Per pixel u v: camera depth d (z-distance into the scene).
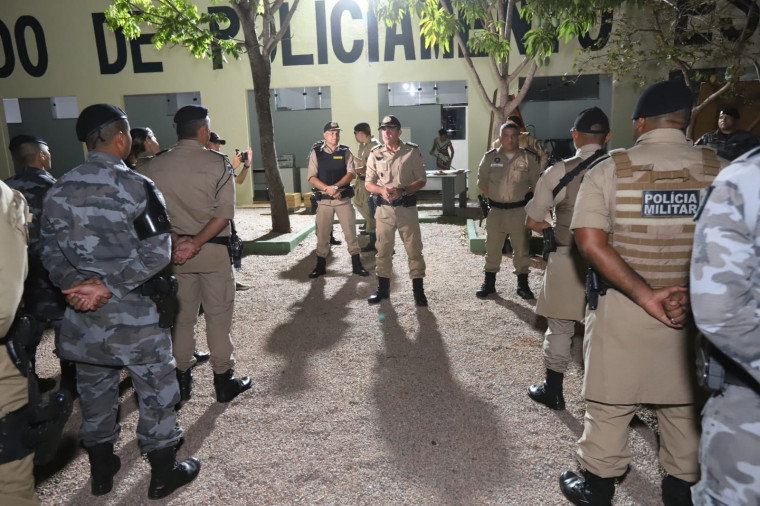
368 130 7.44
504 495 2.41
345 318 4.90
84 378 2.33
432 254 7.27
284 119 13.86
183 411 3.25
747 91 8.84
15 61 12.80
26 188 3.20
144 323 2.27
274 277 6.45
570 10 6.55
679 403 1.99
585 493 2.24
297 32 12.48
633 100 11.45
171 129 13.41
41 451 1.82
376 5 7.70
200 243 3.01
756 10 7.35
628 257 1.93
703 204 1.30
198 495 2.46
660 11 8.22
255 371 3.81
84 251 2.12
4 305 1.55
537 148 5.88
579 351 3.97
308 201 12.30
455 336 4.36
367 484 2.51
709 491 1.35
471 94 12.20
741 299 1.22
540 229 3.08
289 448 2.82
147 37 12.59
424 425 3.01
